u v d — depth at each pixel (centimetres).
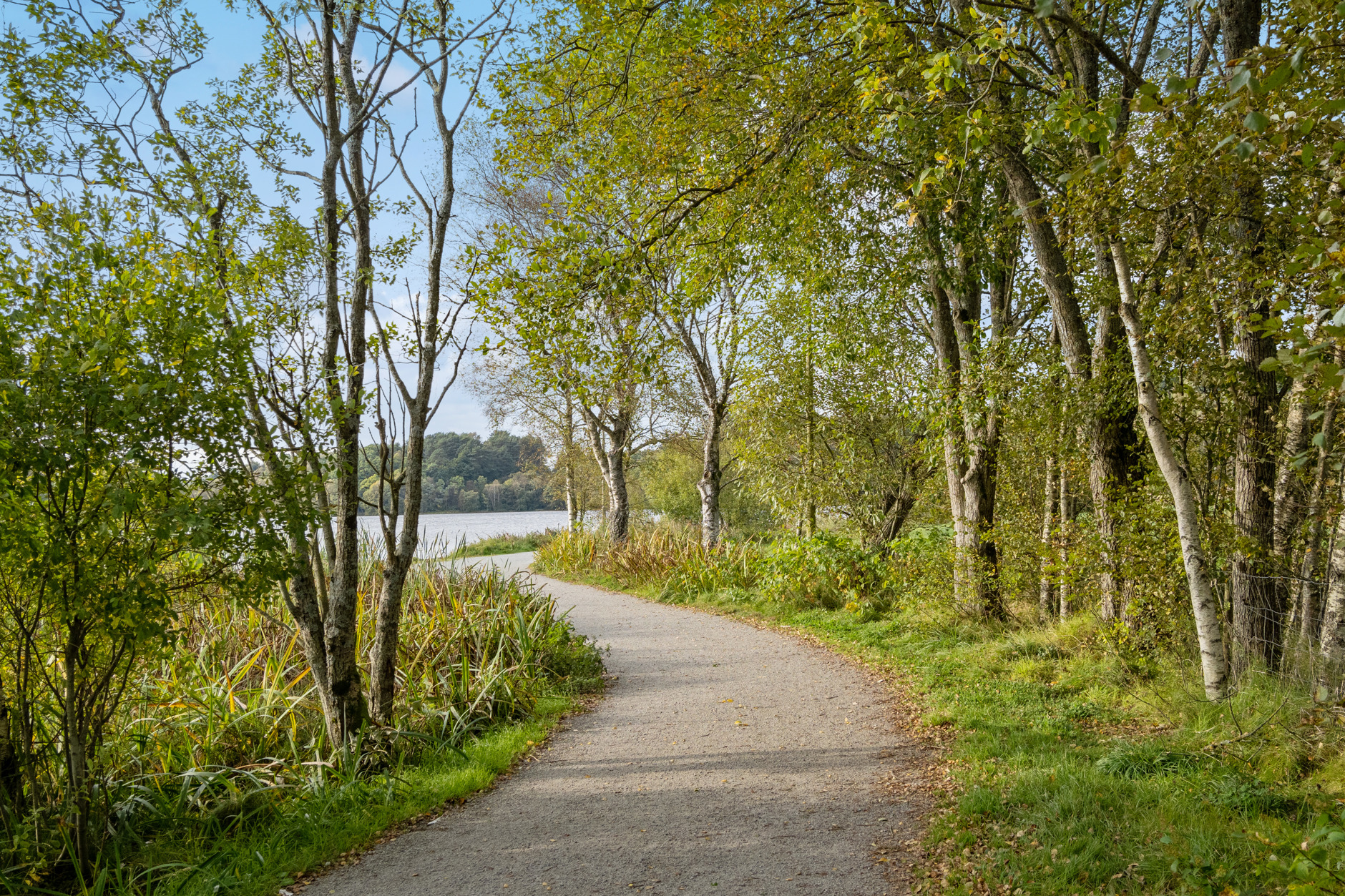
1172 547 769
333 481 750
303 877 475
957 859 440
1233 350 726
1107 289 783
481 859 488
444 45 715
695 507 3048
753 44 807
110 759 600
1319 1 426
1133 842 426
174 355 490
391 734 678
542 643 998
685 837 504
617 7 766
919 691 829
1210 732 591
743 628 1305
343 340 678
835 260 1212
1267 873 342
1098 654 861
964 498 1170
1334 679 570
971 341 1109
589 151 859
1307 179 538
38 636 516
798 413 1512
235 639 883
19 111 564
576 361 778
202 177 643
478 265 730
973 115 618
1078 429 883
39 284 466
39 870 476
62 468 445
